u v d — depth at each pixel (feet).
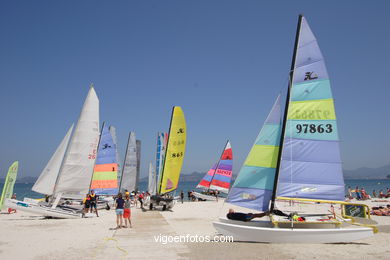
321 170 34.47
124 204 43.88
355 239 31.78
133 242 32.71
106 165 78.95
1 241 33.63
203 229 41.91
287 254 27.48
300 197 34.14
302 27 36.81
